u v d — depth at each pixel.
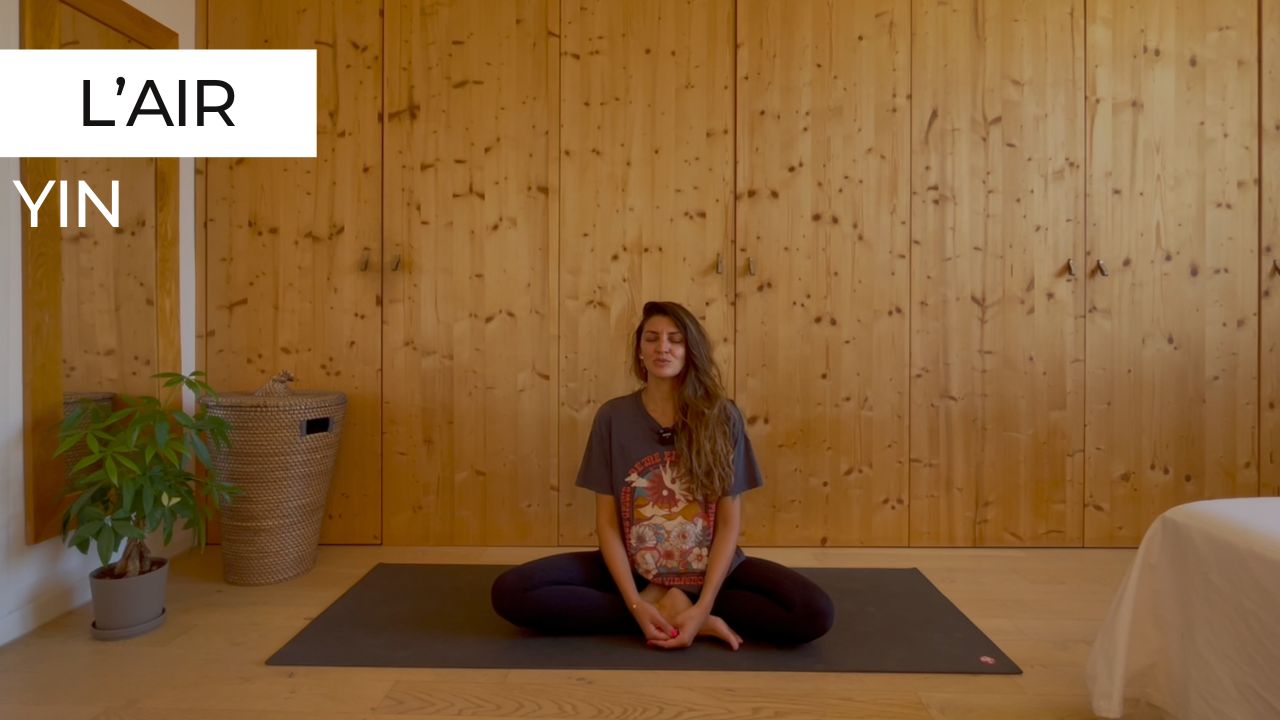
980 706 1.50
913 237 2.61
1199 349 2.60
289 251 2.65
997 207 2.60
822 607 1.67
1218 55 2.58
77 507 1.80
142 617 1.88
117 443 1.81
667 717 1.45
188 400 2.58
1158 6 2.59
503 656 1.72
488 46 2.63
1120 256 2.60
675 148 2.62
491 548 2.65
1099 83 2.59
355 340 2.66
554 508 2.66
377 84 2.64
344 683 1.60
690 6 2.61
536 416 2.65
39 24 1.97
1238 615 1.16
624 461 1.89
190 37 2.61
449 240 2.64
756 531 2.65
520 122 2.63
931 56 2.60
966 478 2.63
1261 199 2.59
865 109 2.60
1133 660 1.35
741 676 1.62
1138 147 2.59
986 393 2.62
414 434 2.67
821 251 2.62
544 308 2.64
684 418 1.86
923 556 2.54
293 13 2.63
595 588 1.90
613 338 2.63
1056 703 1.51
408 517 2.67
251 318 2.65
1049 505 2.63
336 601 2.10
